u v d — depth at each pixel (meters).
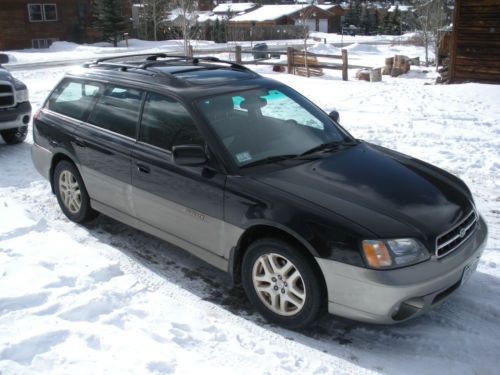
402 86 14.95
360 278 3.34
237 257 4.05
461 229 3.71
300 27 57.16
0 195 6.39
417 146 8.41
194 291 4.31
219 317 3.93
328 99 12.92
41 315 3.70
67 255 4.65
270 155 4.23
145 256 4.91
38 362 3.16
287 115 4.77
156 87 4.66
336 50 42.81
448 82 16.94
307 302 3.58
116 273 4.44
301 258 3.54
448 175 4.44
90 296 3.95
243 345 3.56
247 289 3.94
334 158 4.31
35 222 5.41
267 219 3.65
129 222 4.95
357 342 3.66
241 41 53.44
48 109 5.88
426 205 3.72
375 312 3.38
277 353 3.46
